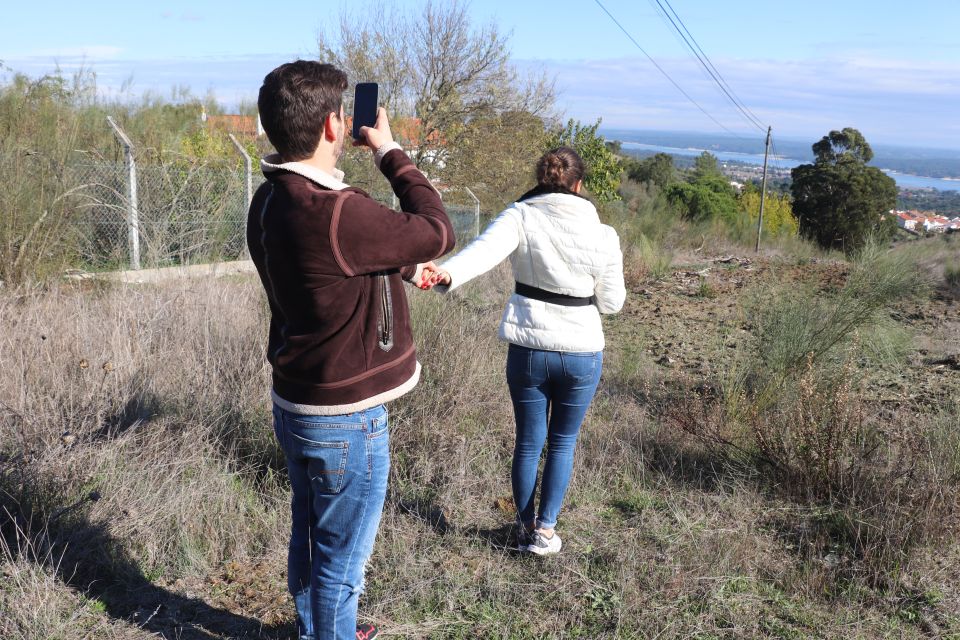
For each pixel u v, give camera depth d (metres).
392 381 1.97
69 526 2.98
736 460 4.12
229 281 5.82
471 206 17.55
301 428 1.96
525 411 3.07
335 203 1.77
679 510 3.60
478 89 17.70
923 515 3.29
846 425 3.87
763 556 3.23
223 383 4.22
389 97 17.28
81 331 4.42
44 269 6.26
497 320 6.23
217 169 8.96
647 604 2.86
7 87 9.62
